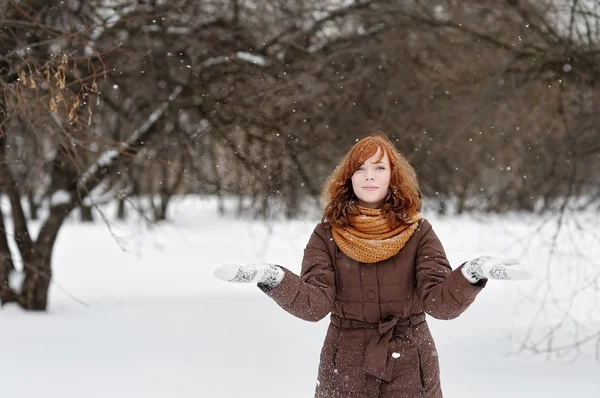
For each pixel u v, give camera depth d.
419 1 8.75
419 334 3.12
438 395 3.12
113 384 5.96
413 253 3.12
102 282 13.45
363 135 8.78
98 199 10.10
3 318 9.27
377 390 3.05
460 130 7.90
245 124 8.56
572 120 8.22
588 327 8.39
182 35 8.55
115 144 7.57
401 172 3.24
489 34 8.51
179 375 6.25
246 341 7.70
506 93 7.63
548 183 8.80
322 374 3.17
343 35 9.21
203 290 12.06
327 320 8.91
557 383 6.05
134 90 9.52
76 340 7.80
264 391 5.78
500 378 6.25
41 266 9.04
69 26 7.45
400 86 8.77
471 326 8.50
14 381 6.07
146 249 19.27
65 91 5.49
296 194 9.45
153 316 9.31
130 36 8.55
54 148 9.44
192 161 9.44
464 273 2.69
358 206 3.16
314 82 8.53
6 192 9.86
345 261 3.14
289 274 2.80
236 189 9.27
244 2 8.95
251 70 8.46
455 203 12.63
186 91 9.20
